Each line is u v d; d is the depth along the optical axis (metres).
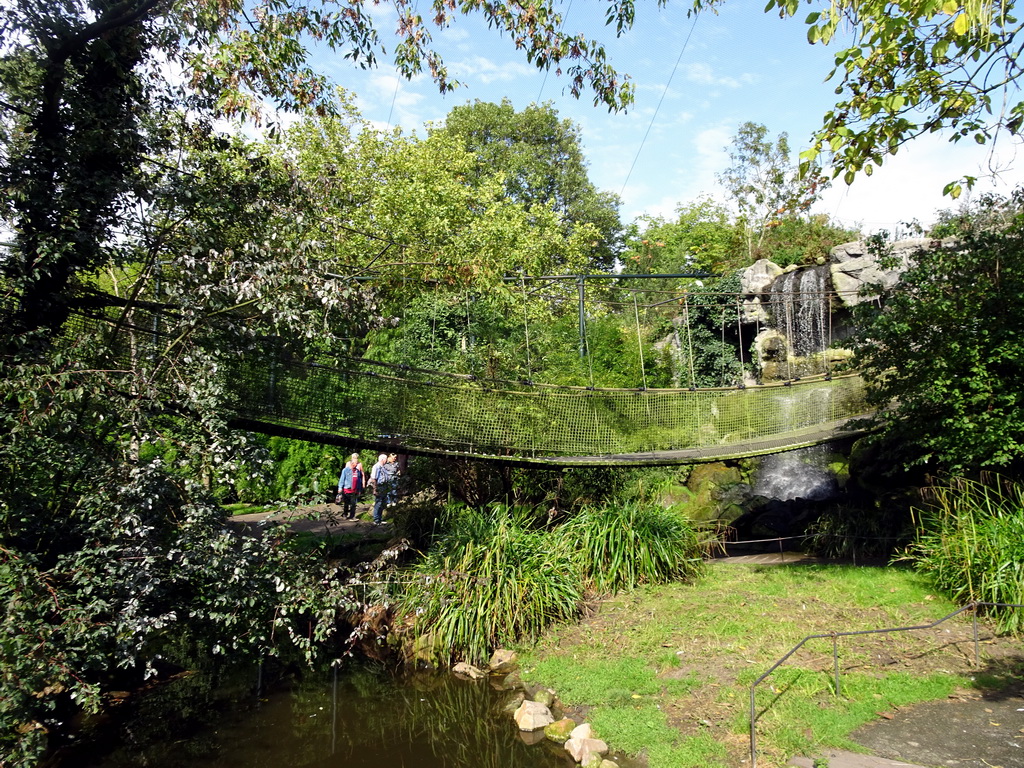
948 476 8.86
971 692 5.42
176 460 5.32
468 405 8.71
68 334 5.59
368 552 9.94
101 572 4.86
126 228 5.49
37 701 4.29
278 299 5.44
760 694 5.62
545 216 16.88
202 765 5.64
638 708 5.85
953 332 8.01
